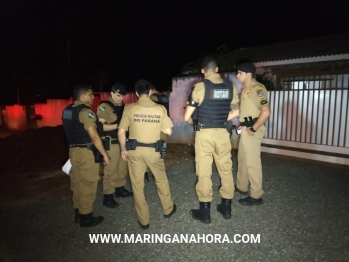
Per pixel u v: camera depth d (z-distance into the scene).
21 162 9.58
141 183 3.91
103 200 4.83
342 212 4.18
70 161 4.22
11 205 5.30
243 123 4.34
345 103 6.21
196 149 4.02
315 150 6.69
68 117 4.04
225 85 3.88
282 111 7.26
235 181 5.52
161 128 4.01
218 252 3.41
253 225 3.93
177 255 3.39
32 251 3.66
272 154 7.43
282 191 5.00
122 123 3.86
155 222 4.15
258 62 9.07
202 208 4.06
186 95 9.08
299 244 3.46
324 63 7.80
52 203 5.22
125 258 3.41
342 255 3.23
